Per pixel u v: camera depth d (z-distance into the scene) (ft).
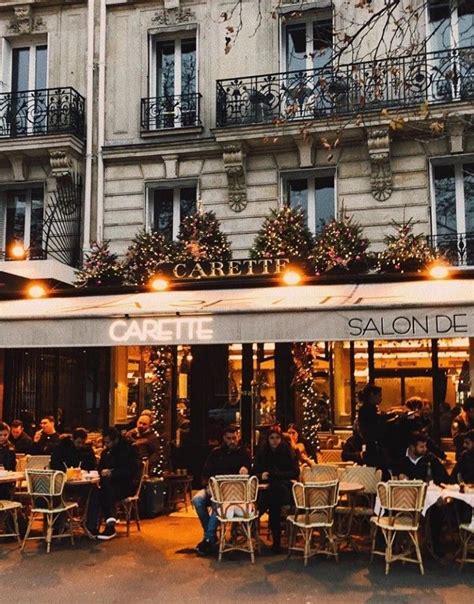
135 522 31.19
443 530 28.27
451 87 39.86
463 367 37.99
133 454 29.01
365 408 30.71
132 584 21.24
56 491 25.96
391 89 41.22
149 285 35.22
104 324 26.30
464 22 41.81
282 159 43.16
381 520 23.43
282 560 24.14
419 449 25.79
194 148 44.14
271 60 44.32
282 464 26.91
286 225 39.11
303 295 29.89
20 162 45.24
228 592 20.36
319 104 42.24
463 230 40.73
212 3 45.75
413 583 21.21
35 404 42.06
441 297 26.35
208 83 45.19
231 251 41.91
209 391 41.63
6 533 28.19
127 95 46.21
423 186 40.70
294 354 38.65
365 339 23.80
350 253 36.91
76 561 24.03
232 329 25.08
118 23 47.11
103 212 45.19
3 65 48.14
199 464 40.96
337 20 43.39
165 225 45.62
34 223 46.70
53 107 46.03
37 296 34.35
